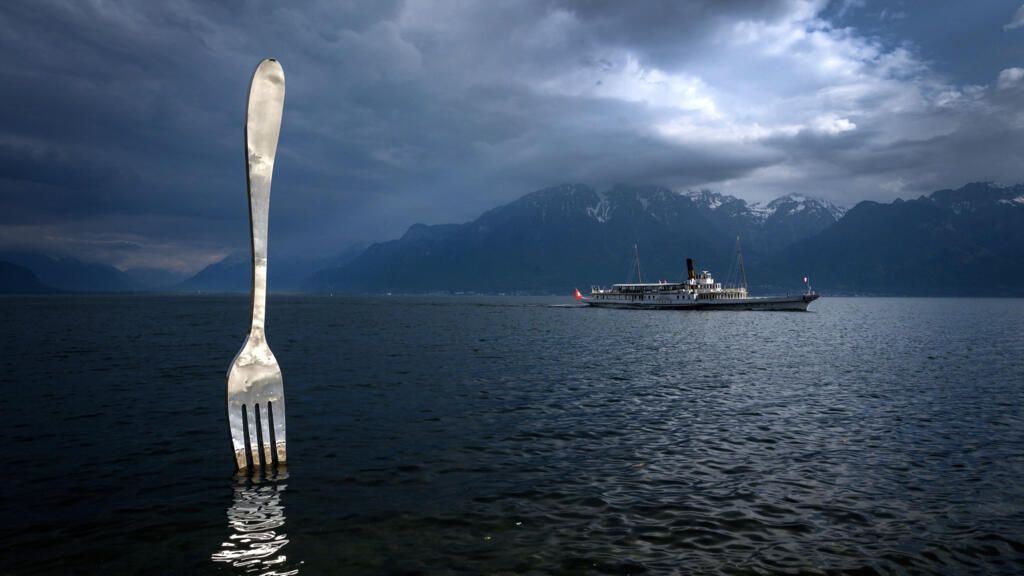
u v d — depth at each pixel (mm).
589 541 10344
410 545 10086
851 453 16625
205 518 11289
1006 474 14688
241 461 11242
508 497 12664
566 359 41719
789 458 16062
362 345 52500
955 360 42812
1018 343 59500
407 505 12094
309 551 9797
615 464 15344
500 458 15852
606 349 50062
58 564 9305
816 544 10352
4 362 37844
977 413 22781
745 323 96625
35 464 15078
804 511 11984
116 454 16078
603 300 178750
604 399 25328
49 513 11586
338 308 178500
